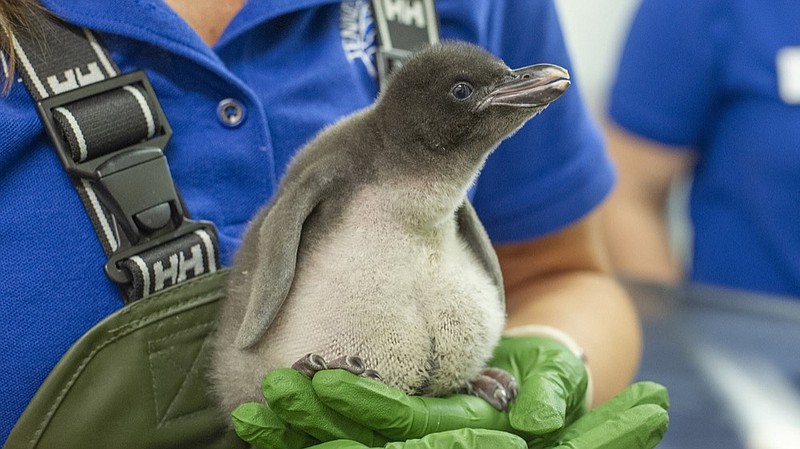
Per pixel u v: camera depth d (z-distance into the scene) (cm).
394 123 117
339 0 134
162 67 121
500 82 119
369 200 113
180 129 122
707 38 281
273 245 106
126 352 114
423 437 108
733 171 287
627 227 316
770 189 278
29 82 113
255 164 126
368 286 110
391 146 116
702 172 303
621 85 308
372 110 121
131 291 116
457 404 116
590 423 125
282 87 130
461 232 126
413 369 113
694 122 296
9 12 113
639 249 315
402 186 114
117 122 114
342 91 135
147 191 115
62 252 115
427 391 117
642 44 296
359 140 116
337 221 112
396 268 111
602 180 174
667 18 288
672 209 352
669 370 232
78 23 115
